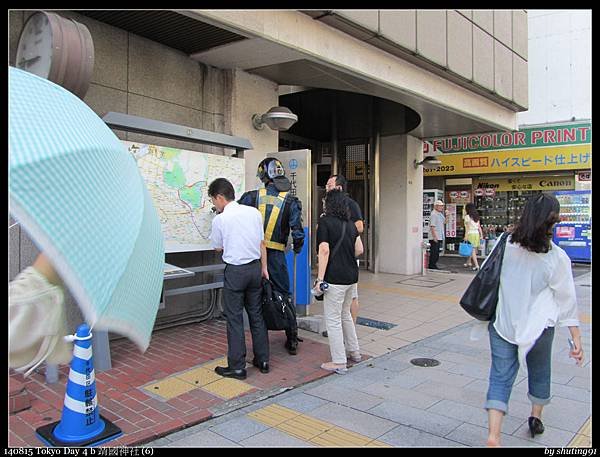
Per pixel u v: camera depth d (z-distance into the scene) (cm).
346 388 436
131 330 232
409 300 845
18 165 192
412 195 1170
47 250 195
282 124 685
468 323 686
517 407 397
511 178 1681
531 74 1622
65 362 316
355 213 533
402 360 518
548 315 310
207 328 620
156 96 607
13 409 366
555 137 1559
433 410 391
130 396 407
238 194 630
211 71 668
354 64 616
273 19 510
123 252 220
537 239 306
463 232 1725
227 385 434
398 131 1129
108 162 229
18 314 269
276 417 376
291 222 513
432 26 723
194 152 579
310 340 575
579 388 439
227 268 453
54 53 434
